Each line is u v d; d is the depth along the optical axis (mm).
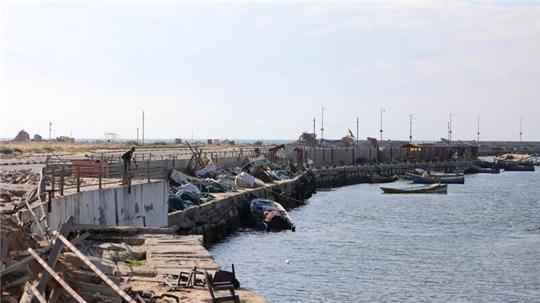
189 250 23766
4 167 55781
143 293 16922
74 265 15594
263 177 76625
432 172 142250
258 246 46562
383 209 75875
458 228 59844
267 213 56188
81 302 12094
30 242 15883
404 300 32156
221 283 17859
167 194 41094
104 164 43031
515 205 82875
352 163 142625
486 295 33656
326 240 50219
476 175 159000
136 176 49719
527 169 179750
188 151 103938
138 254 23172
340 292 33312
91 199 29672
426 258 43531
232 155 94688
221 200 52281
